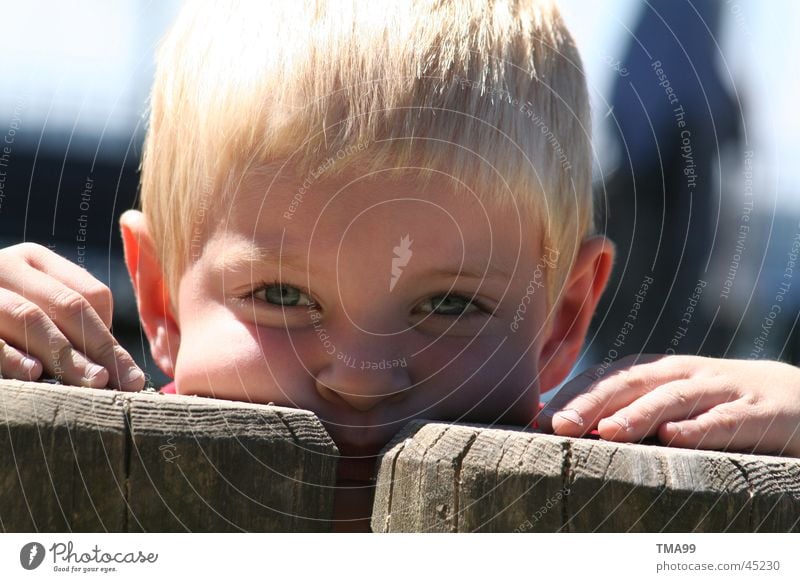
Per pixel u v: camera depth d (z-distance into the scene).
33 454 1.84
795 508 2.06
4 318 2.32
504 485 1.95
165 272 3.16
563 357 3.30
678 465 2.00
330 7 2.88
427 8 2.92
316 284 2.66
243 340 2.70
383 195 2.67
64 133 5.97
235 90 2.85
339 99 2.72
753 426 2.48
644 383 2.52
